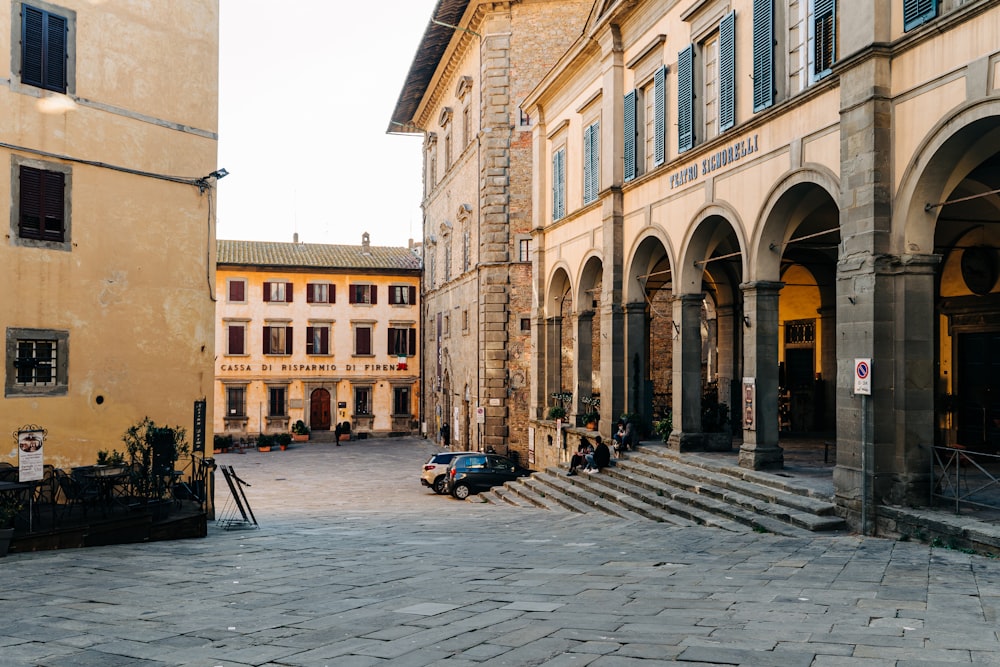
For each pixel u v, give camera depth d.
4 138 16.53
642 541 14.33
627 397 24.62
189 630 7.68
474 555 13.25
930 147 12.59
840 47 14.27
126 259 18.48
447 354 47.16
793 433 26.55
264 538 16.16
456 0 37.31
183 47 19.72
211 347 20.08
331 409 55.25
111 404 18.14
